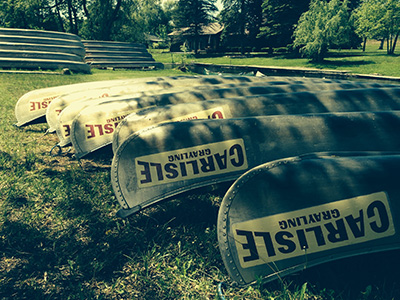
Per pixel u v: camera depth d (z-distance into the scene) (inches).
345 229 77.0
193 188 106.7
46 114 207.5
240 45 2032.5
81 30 1685.5
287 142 111.0
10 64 675.4
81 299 71.3
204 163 107.9
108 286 77.7
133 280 79.9
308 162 84.7
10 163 150.6
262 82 230.2
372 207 78.1
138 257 88.6
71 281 78.9
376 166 83.4
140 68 1059.3
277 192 79.4
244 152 109.3
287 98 155.3
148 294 75.1
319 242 76.8
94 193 125.6
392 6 1418.6
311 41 1278.3
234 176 108.6
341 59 1339.8
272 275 76.0
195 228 102.8
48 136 213.6
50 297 73.0
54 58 736.3
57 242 94.0
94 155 175.8
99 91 218.7
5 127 221.0
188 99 177.9
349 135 114.0
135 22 1606.8
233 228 78.1
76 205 115.2
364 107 158.9
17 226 99.8
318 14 1250.6
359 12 1515.7
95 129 164.7
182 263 85.7
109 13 1515.7
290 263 76.6
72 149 185.8
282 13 1588.3
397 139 115.6
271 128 112.5
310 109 152.7
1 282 77.2
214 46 2290.8
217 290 74.9
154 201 105.9
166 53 2294.5
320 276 80.2
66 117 177.0
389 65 1066.7
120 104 171.5
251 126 112.6
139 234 99.7
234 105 149.0
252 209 78.8
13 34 751.7
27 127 231.6
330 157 87.7
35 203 115.2
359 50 1956.2
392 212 78.0
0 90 367.6
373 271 82.3
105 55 1013.8
